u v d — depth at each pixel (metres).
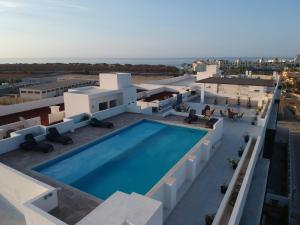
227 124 18.94
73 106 21.16
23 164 11.16
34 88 36.41
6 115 23.50
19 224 8.82
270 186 24.88
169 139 15.53
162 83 40.16
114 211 5.53
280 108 57.59
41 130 14.20
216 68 37.06
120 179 10.90
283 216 19.88
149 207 5.68
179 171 10.18
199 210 9.12
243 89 27.56
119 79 23.31
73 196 8.68
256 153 12.52
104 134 15.33
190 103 24.91
